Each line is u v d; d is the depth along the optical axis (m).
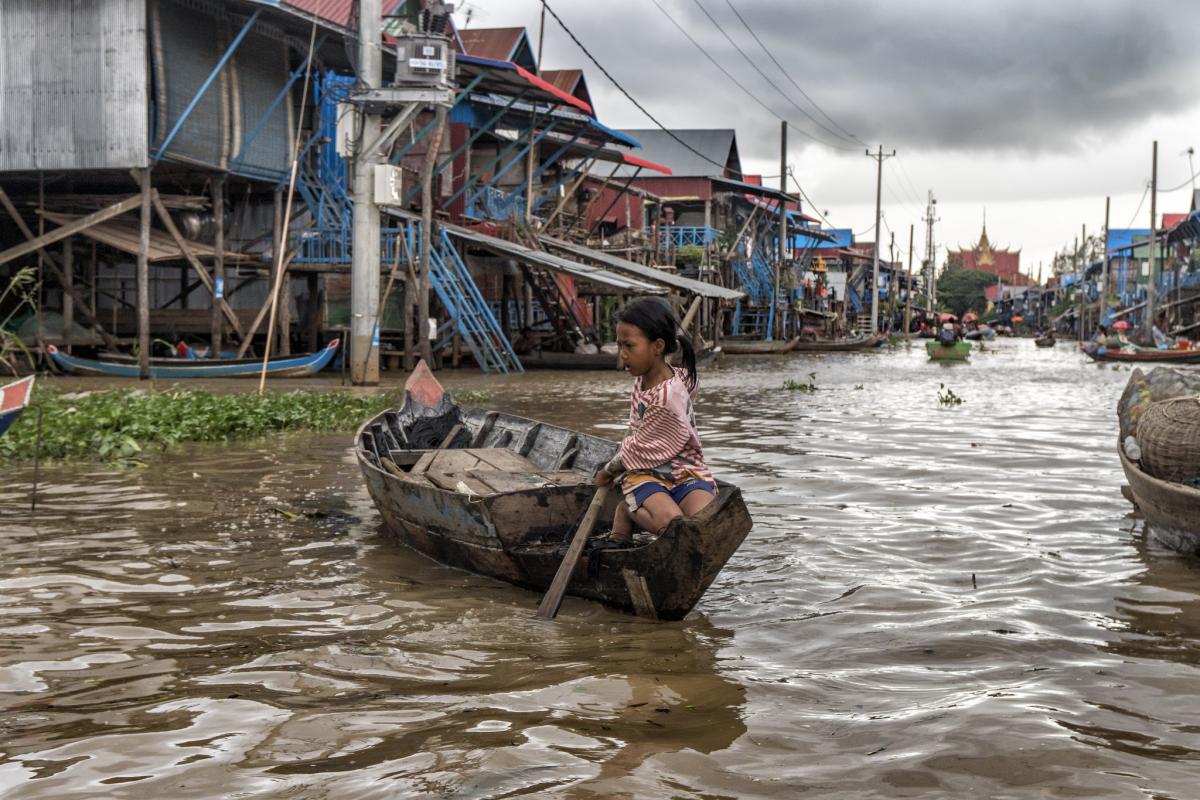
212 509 7.84
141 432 11.71
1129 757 3.40
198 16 21.22
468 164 31.03
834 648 4.61
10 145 20.84
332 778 3.22
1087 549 6.62
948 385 24.23
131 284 27.38
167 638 4.71
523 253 26.53
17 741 3.51
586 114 32.28
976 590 5.63
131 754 3.41
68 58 20.50
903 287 95.06
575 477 6.70
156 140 20.69
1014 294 123.44
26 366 23.16
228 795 3.10
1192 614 5.15
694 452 5.30
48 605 5.22
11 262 24.69
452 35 29.41
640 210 46.41
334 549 6.58
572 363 28.67
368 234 20.11
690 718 3.75
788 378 26.66
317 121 25.67
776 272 47.84
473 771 3.26
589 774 3.25
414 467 7.17
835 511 7.88
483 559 5.82
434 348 26.30
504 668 4.33
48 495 8.38
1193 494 6.11
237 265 24.64
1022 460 10.77
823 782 3.21
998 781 3.21
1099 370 32.28
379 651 4.54
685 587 4.87
